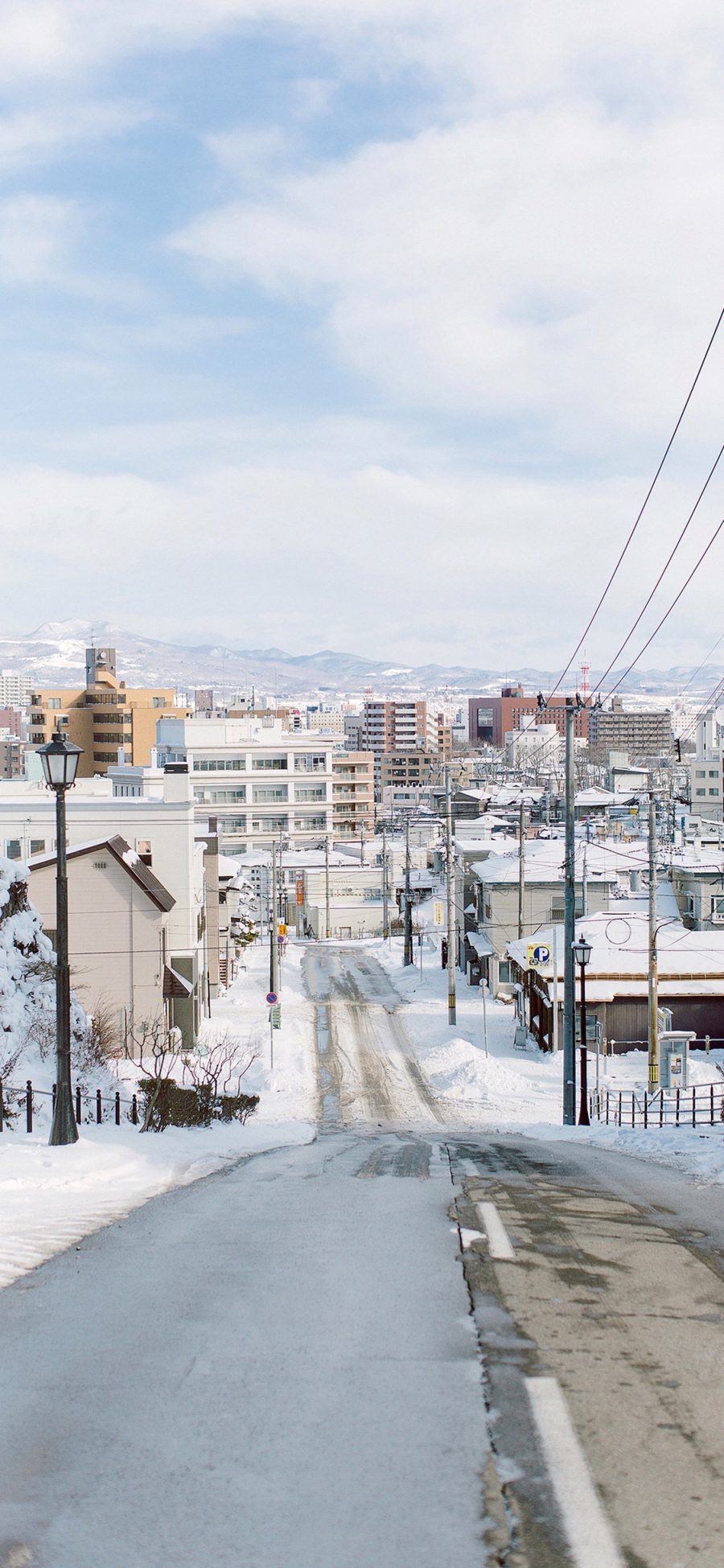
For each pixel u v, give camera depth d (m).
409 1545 4.34
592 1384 5.94
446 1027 50.00
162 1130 19.78
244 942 73.50
